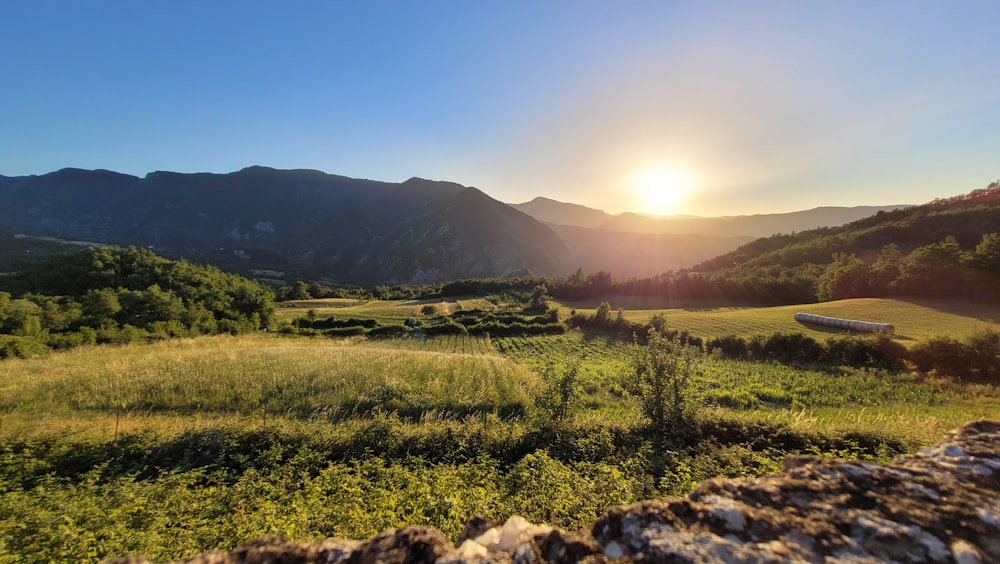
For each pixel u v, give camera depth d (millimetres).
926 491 2627
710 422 12953
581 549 2406
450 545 2570
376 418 14594
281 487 10289
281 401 19609
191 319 50812
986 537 2211
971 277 52156
